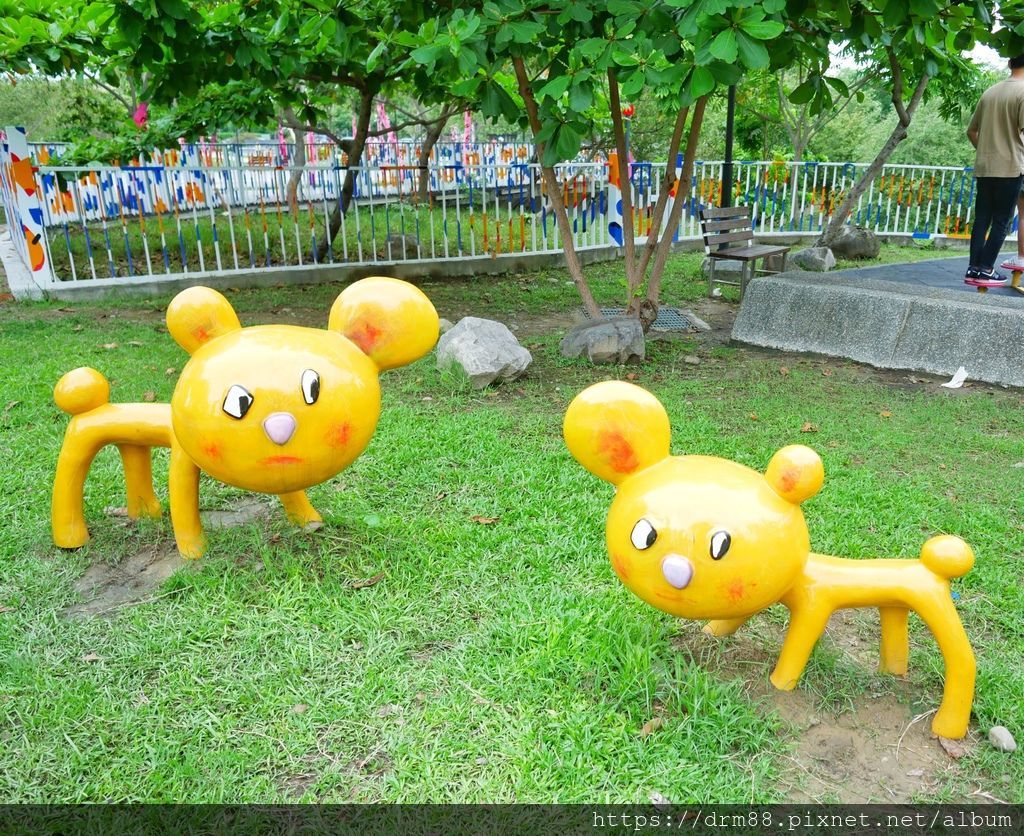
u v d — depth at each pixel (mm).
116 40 7004
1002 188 7828
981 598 3160
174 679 2668
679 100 4645
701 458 2473
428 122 11742
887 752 2402
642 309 7246
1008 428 5098
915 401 5602
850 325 6703
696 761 2340
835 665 2742
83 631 2939
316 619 2979
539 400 5602
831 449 4691
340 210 10641
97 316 8211
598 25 5582
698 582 2256
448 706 2545
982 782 2293
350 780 2270
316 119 10305
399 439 4719
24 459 4426
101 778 2271
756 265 11320
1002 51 6117
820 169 14195
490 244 12562
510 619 2979
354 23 5859
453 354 5922
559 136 5613
